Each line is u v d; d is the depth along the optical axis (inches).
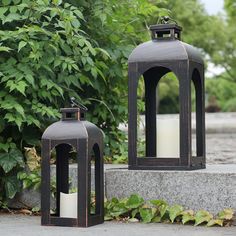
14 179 180.4
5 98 180.1
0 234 143.4
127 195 165.2
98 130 154.8
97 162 156.3
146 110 180.9
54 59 185.3
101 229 148.5
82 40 184.7
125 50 209.5
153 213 158.7
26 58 183.6
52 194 174.7
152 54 164.4
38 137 190.4
